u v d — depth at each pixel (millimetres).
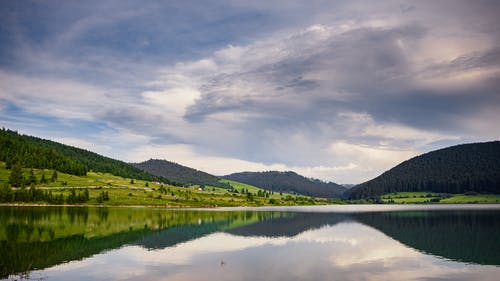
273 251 66562
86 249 66562
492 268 53438
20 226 97062
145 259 58469
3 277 46781
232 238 83125
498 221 124375
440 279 47688
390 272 51094
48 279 46156
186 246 71312
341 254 63719
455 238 83188
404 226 110875
